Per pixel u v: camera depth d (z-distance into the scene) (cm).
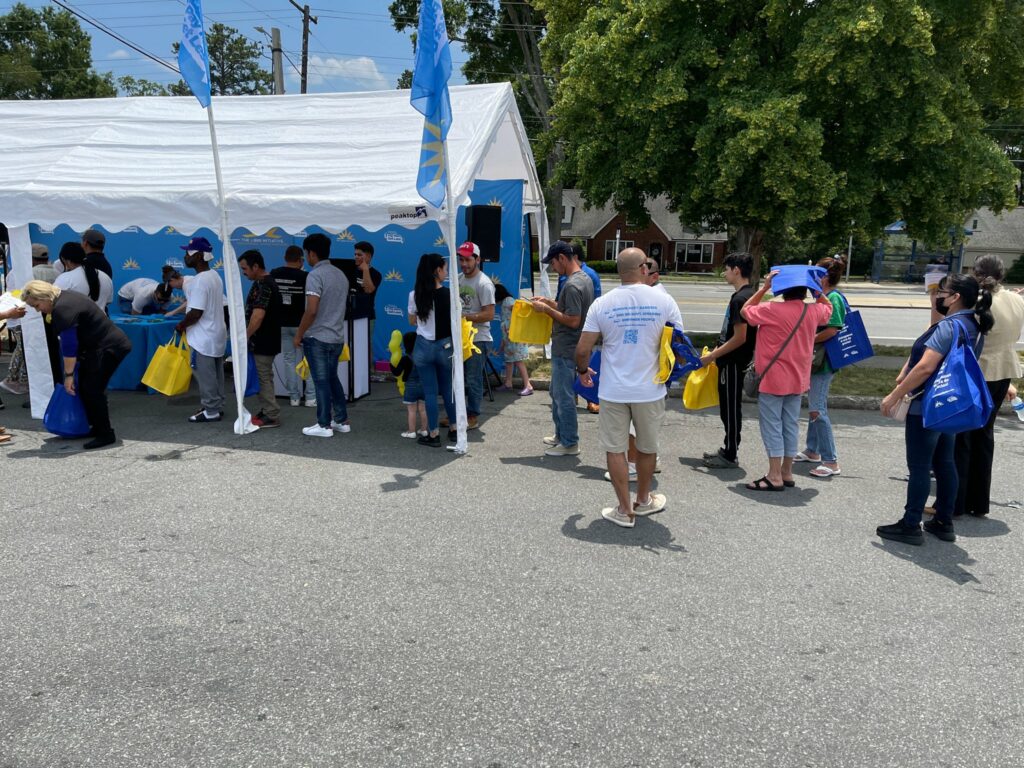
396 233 984
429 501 523
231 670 312
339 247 1001
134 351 884
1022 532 488
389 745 267
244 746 264
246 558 423
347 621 354
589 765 259
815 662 327
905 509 480
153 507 502
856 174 991
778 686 308
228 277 669
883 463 643
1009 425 792
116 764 254
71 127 845
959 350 425
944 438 458
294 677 308
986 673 321
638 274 471
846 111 980
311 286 656
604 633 348
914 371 437
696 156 1045
